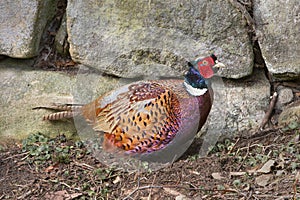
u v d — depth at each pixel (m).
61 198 2.62
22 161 2.78
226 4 2.81
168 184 2.64
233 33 2.83
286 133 2.82
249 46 2.84
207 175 2.67
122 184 2.67
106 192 2.64
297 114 2.85
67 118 2.87
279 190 2.59
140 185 2.65
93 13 2.86
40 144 2.85
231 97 2.86
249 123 2.85
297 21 2.80
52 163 2.76
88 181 2.68
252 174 2.66
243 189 2.60
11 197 2.63
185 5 2.81
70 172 2.72
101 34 2.86
